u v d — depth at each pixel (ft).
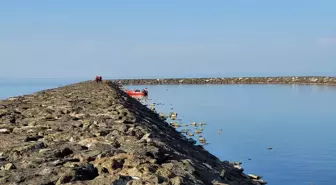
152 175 24.62
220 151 75.97
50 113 58.54
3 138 37.76
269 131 102.83
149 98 232.53
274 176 57.93
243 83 458.09
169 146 39.68
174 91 309.83
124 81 460.14
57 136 39.11
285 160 68.28
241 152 75.20
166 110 161.17
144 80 466.29
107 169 26.66
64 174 24.48
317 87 345.51
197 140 87.76
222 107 175.73
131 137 39.19
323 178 57.06
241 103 196.44
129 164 27.37
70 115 56.80
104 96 94.22
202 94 269.44
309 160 68.28
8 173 25.63
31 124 47.60
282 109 165.48
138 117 61.57
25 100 88.74
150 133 45.19
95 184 22.97
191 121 123.95
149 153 31.04
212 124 116.37
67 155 31.07
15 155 30.89
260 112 153.79
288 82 435.94
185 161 32.68
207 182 30.68
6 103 78.89
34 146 33.19
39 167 26.94
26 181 23.98
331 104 185.26
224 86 395.75
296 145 82.53
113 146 33.42
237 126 112.37
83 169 25.71
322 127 110.73
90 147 32.99
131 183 22.91
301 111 156.87
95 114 58.39
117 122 50.03
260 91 297.53
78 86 156.35
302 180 55.98
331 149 77.66
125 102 88.17
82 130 42.57
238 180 46.34
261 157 70.74
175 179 24.71
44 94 109.09
